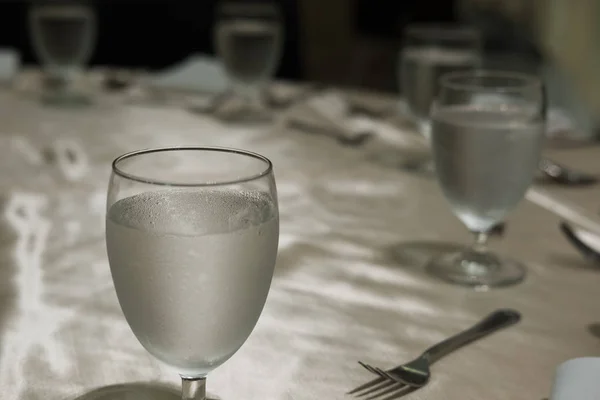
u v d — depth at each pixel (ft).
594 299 2.37
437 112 2.50
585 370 1.72
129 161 1.68
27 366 1.92
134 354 2.00
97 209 3.06
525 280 2.49
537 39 9.25
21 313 2.18
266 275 1.60
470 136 2.33
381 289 2.40
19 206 3.05
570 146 4.03
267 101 4.87
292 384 1.87
